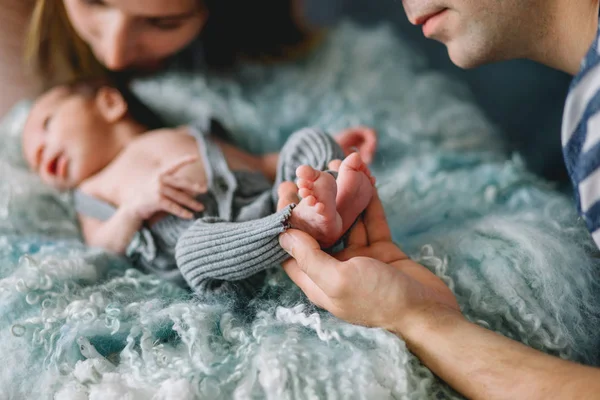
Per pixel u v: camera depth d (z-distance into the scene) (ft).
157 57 4.40
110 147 4.00
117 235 3.22
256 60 5.13
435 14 2.70
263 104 4.66
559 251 2.63
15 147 4.35
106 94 4.12
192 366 2.23
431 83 4.87
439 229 3.24
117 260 3.15
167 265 3.16
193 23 4.19
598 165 2.27
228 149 3.84
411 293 2.27
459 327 2.21
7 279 2.76
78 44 4.74
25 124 4.13
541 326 2.45
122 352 2.40
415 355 2.26
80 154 3.89
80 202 3.69
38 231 3.65
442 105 4.67
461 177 3.65
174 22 4.07
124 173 3.66
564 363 2.00
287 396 2.08
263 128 4.45
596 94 2.27
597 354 2.50
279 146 4.42
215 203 3.25
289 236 2.40
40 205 3.77
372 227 2.71
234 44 5.06
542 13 2.58
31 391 2.36
